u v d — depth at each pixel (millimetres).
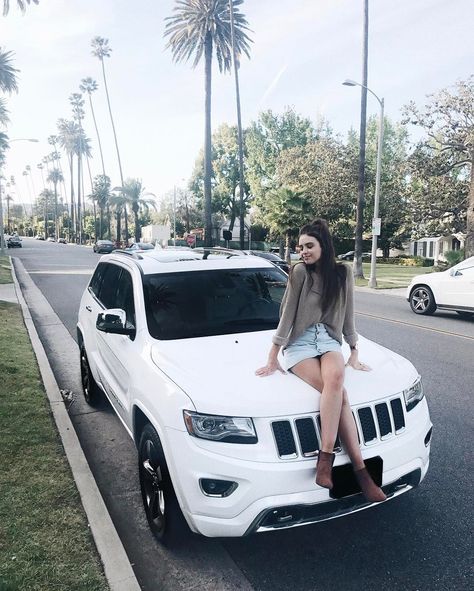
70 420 5125
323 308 3131
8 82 53438
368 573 3016
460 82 24438
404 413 3172
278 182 47500
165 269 4480
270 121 58500
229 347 3576
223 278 4461
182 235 82812
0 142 58938
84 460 4238
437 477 4172
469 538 3340
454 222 29969
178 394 2992
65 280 21297
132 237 108500
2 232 42250
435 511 3664
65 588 2750
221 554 3213
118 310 4027
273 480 2691
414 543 3293
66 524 3344
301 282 3141
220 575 3025
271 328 4012
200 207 70250
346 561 3127
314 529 3463
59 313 12570
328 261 3137
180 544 3201
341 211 43219
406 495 3893
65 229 130125
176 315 4016
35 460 4254
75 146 111062
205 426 2824
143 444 3375
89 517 3414
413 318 12570
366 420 3006
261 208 61938
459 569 3037
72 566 2932
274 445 2764
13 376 6535
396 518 3584
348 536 3381
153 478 3227
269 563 3123
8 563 2934
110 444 4918
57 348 8789
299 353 3115
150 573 3049
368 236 50938
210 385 3008
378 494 2748
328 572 3033
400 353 8500
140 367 3547
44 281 20844
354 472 2826
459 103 24312
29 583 2775
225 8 36344
